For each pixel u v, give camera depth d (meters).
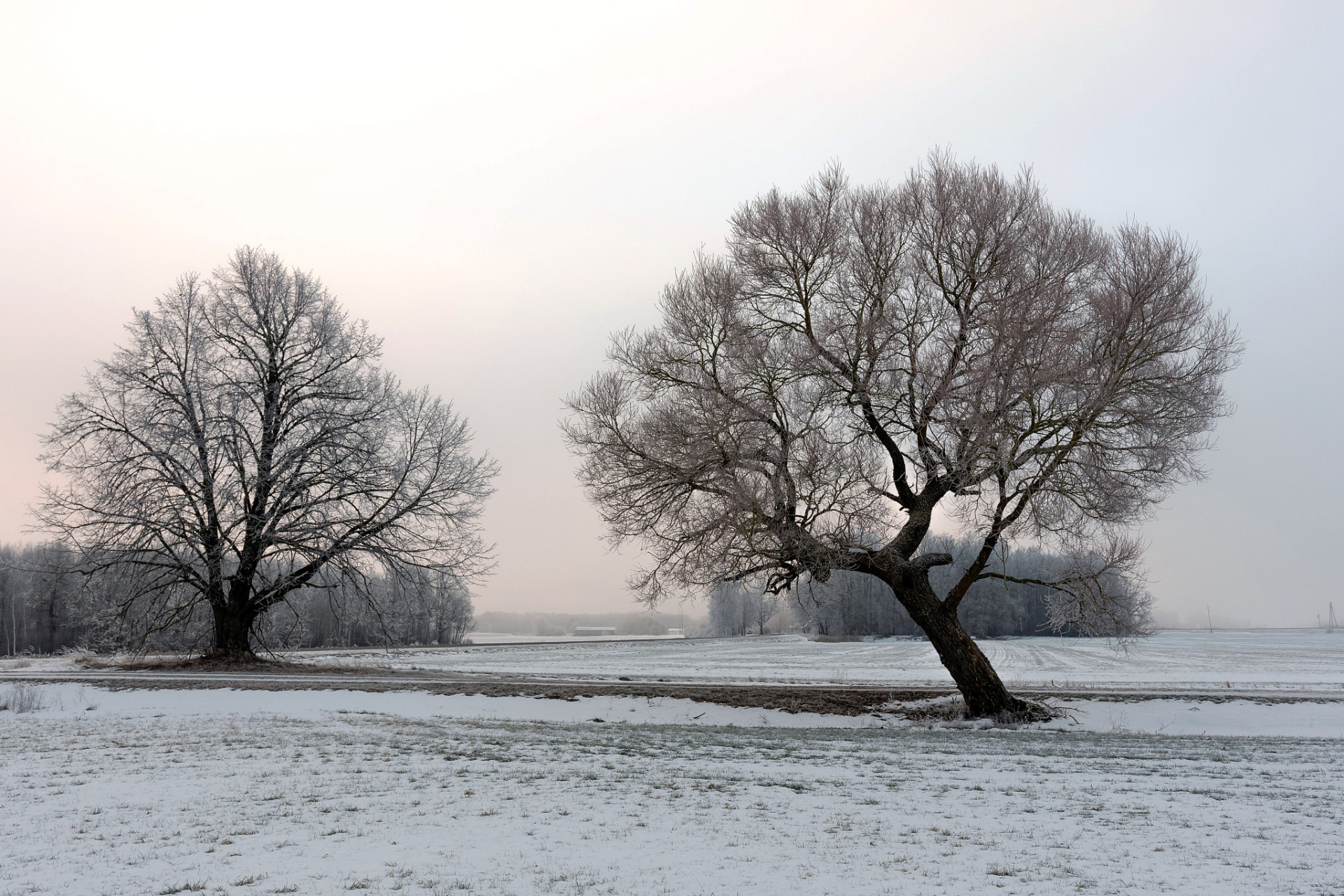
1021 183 21.36
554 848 7.24
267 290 33.47
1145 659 58.03
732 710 21.83
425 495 34.69
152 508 30.16
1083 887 6.14
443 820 8.33
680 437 19.94
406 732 16.11
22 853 7.11
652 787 10.25
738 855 7.05
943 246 21.47
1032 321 18.36
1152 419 19.12
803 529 19.73
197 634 34.03
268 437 32.53
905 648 79.00
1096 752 14.21
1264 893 5.95
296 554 32.03
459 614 83.25
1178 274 19.41
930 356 20.11
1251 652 71.56
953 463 19.58
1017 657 61.06
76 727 16.64
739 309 21.42
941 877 6.39
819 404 20.50
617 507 21.42
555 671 37.06
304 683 25.14
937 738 16.70
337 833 7.79
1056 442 19.73
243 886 6.09
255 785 10.24
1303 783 10.87
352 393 33.94
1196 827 8.22
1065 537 20.67
